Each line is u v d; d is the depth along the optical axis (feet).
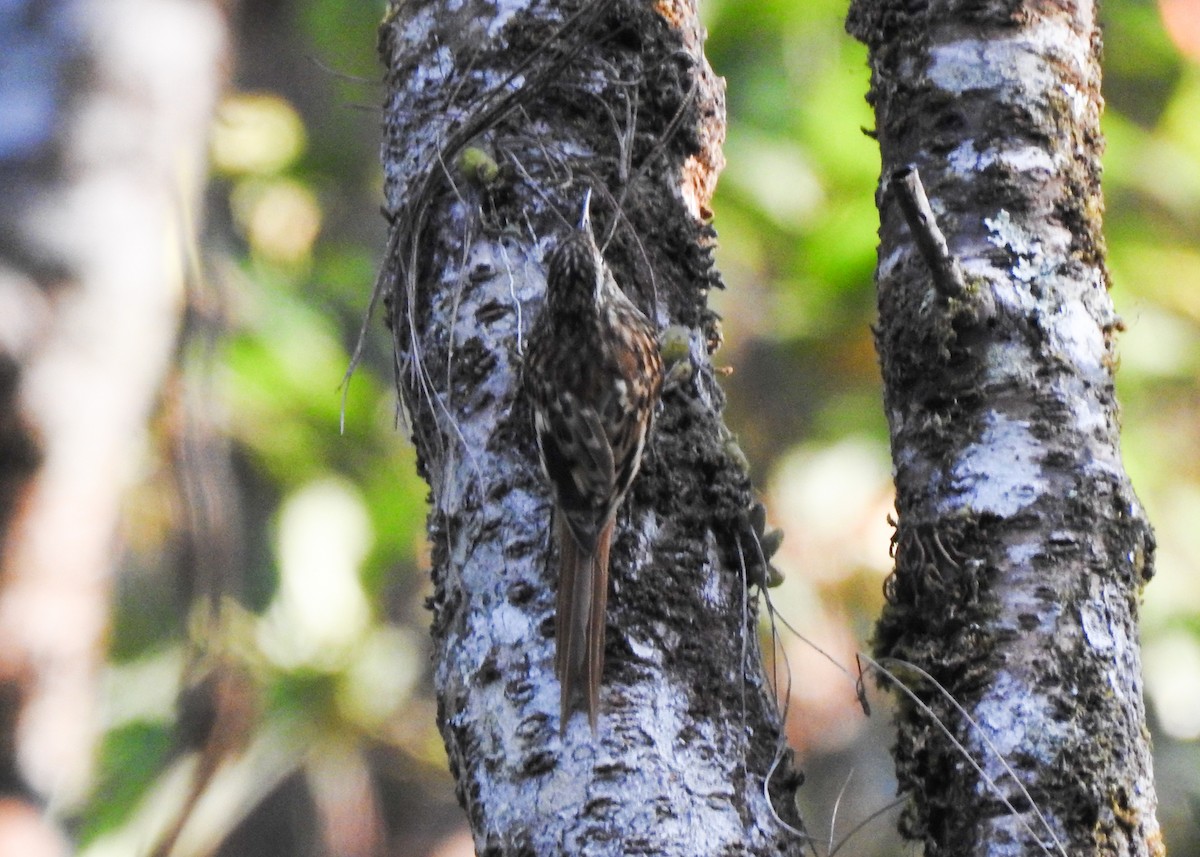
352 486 45.55
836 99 44.39
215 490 24.61
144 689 40.86
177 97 25.13
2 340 23.30
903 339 20.04
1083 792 17.93
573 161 20.65
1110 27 49.26
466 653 18.67
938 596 19.02
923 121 20.63
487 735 18.07
